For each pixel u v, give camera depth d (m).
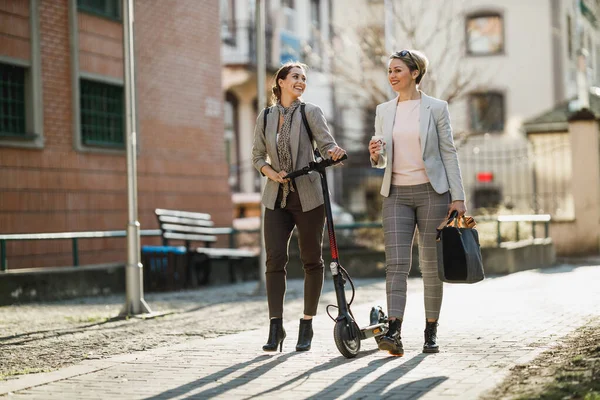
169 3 23.95
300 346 8.64
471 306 11.94
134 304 13.46
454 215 8.09
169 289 19.11
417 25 32.59
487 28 43.84
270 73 35.56
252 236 26.84
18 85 19.22
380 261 20.81
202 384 7.25
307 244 8.66
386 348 8.02
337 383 7.03
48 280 16.73
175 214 20.86
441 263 7.89
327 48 33.19
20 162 18.88
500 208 25.38
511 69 43.69
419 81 8.46
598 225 24.84
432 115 8.28
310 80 41.00
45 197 19.50
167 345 10.11
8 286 15.81
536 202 26.95
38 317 13.47
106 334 11.23
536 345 8.48
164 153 23.62
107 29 21.72
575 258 24.39
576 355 7.74
